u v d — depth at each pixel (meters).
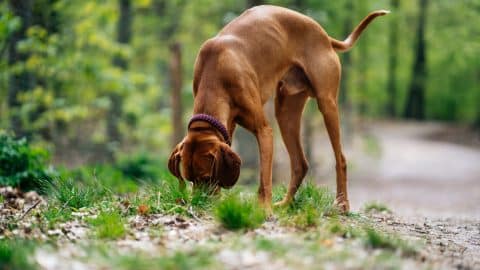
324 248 5.07
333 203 7.30
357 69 27.72
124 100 20.33
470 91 43.84
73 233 5.96
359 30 8.09
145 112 21.16
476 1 20.62
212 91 6.69
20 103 13.98
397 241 5.45
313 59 7.42
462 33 21.53
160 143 20.97
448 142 36.03
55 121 18.55
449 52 22.56
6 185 9.53
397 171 24.75
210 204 6.56
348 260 4.79
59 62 14.55
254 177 16.86
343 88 25.81
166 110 20.55
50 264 4.78
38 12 14.81
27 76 14.12
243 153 17.06
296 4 18.58
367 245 5.33
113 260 4.79
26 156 9.91
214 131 6.54
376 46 26.56
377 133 38.31
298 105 7.71
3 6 14.23
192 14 25.67
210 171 6.32
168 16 26.77
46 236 5.81
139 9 25.16
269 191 6.68
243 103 6.69
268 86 7.10
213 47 6.85
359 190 19.80
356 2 20.77
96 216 6.60
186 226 6.14
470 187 20.19
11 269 4.60
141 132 20.62
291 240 5.27
